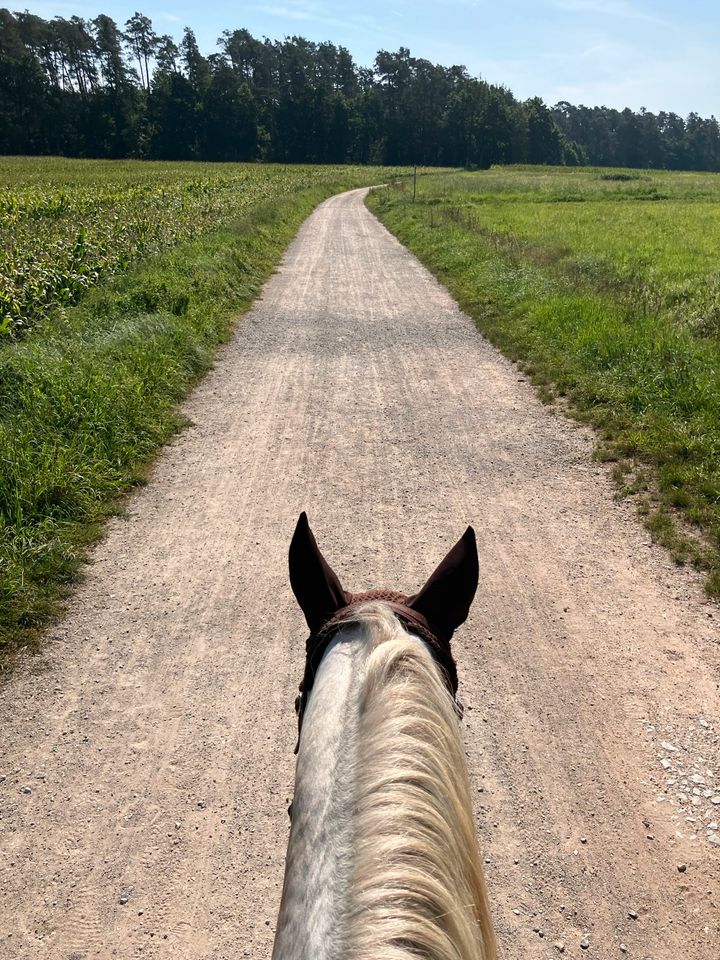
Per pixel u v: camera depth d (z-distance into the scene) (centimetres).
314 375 882
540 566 478
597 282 1241
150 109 10875
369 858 90
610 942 248
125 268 1373
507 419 733
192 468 631
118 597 449
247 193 3638
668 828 290
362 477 612
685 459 597
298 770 112
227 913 261
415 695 110
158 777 319
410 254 1908
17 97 10056
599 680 373
